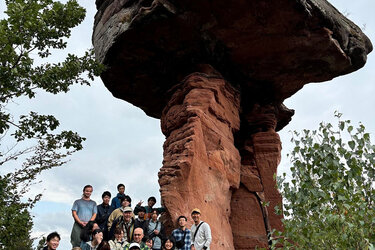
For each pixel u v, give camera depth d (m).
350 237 8.25
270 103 23.73
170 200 16.66
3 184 11.51
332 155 9.09
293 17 16.98
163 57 19.22
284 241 9.62
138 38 17.92
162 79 20.77
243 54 19.19
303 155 9.56
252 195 22.58
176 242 12.65
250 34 17.89
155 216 13.59
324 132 9.37
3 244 11.08
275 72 20.62
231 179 19.39
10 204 11.77
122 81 20.98
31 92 12.58
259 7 16.48
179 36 17.94
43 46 13.31
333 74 20.89
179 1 16.53
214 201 17.81
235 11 16.69
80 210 12.57
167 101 21.44
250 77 21.14
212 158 18.30
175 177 17.02
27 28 12.01
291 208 9.45
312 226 8.83
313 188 9.01
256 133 23.48
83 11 13.79
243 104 23.67
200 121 18.20
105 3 20.77
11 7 11.55
